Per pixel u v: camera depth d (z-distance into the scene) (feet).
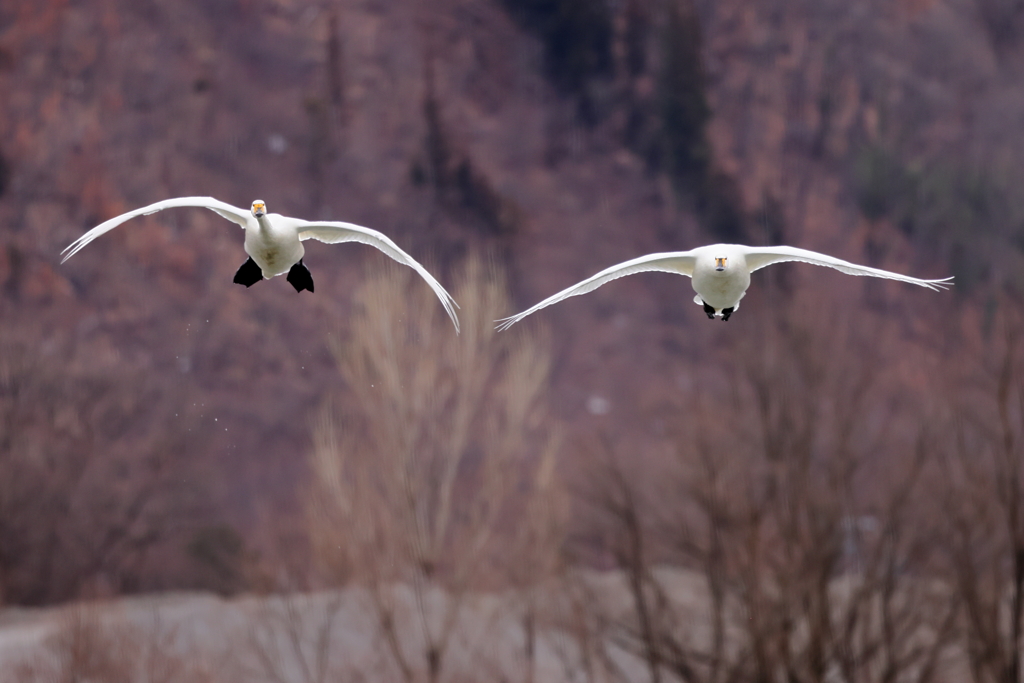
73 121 208.33
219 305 189.16
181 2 228.02
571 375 194.70
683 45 248.32
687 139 243.19
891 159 244.01
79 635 74.23
